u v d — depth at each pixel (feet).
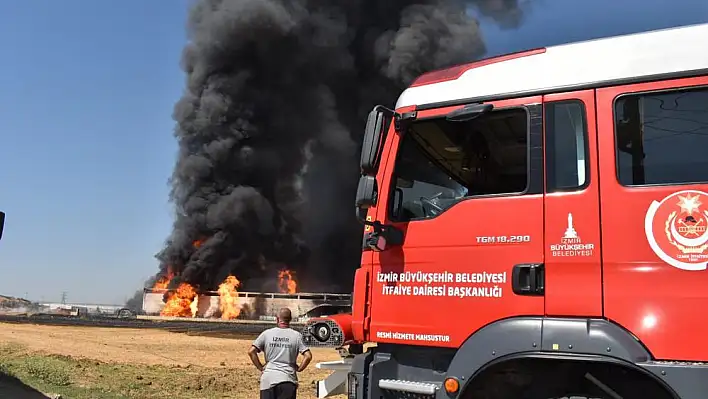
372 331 13.66
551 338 11.41
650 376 10.52
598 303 11.35
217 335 82.02
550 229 12.07
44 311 203.00
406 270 13.46
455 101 13.75
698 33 11.87
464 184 13.34
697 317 10.58
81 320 115.34
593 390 11.76
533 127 12.74
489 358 11.85
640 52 12.18
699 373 10.22
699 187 11.10
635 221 11.43
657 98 11.87
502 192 12.94
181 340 71.97
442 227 13.19
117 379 37.09
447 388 12.12
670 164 11.48
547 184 12.33
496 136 13.23
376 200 13.74
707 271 10.69
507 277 12.25
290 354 19.62
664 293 10.91
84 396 29.91
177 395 32.58
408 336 13.14
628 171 11.73
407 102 14.43
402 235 13.65
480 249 12.67
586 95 12.41
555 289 11.76
